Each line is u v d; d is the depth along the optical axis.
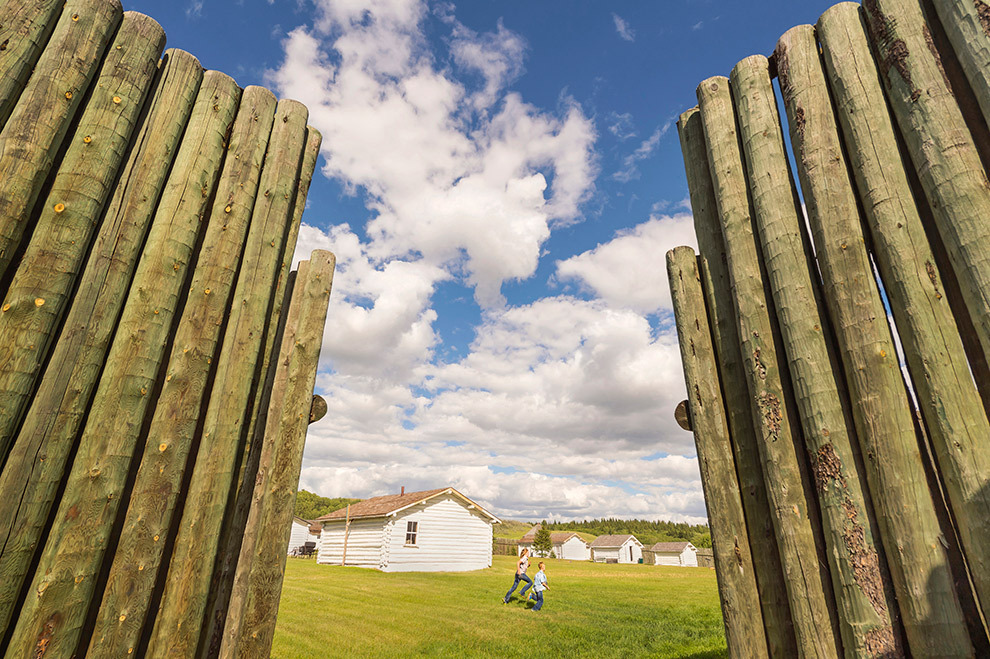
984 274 2.05
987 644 1.90
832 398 2.42
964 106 2.34
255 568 2.89
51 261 2.27
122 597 2.32
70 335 2.31
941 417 2.10
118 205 2.61
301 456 3.26
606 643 7.01
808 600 2.32
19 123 2.27
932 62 2.42
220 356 2.97
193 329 2.80
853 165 2.59
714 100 3.35
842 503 2.26
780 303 2.69
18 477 2.06
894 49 2.54
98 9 2.62
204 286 2.89
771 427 2.62
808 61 2.88
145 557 2.42
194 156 2.97
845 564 2.19
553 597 12.81
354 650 6.17
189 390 2.72
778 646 2.53
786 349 2.63
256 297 3.16
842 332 2.42
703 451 3.00
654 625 8.55
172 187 2.86
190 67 3.08
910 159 2.47
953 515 2.07
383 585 14.04
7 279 2.21
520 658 6.13
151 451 2.54
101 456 2.33
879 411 2.23
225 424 2.88
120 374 2.46
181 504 2.71
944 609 1.93
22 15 2.38
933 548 2.01
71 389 2.28
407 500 21.75
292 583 13.22
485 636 7.41
